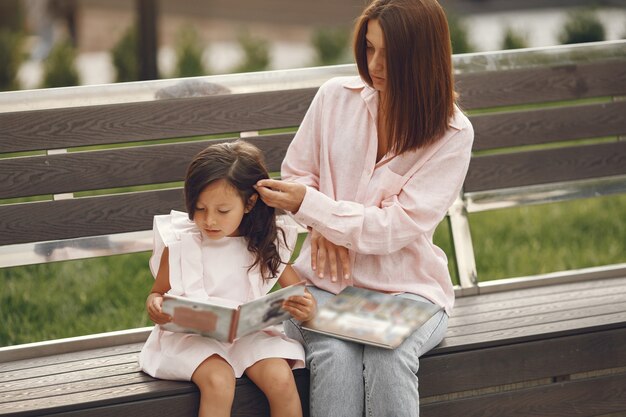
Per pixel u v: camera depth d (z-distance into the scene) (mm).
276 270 2850
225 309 2479
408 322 2742
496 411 2965
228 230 2734
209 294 2779
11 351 3014
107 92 3240
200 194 2680
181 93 3312
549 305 3271
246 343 2725
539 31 13625
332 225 2791
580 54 3725
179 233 2826
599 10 13516
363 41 2828
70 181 3193
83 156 3201
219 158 2707
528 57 3664
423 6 2742
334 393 2645
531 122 3672
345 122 3010
